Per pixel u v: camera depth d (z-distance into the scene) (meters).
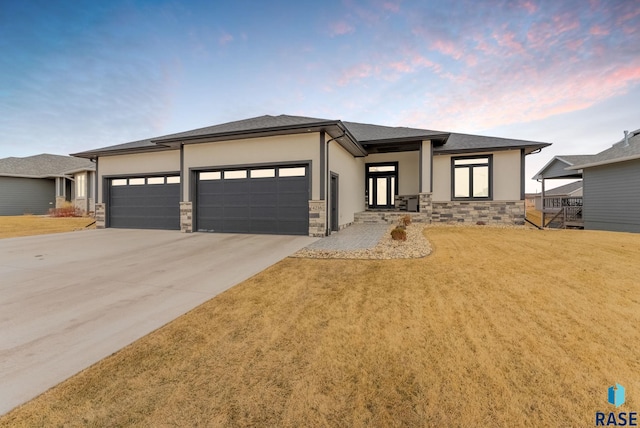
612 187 12.51
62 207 21.72
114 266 6.12
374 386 2.21
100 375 2.38
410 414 1.92
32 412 1.95
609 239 8.75
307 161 9.54
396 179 16.19
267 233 10.20
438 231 11.08
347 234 10.18
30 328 3.25
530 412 1.91
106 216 13.31
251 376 2.36
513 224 13.58
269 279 5.10
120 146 13.32
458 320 3.33
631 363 2.44
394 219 14.05
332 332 3.11
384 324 3.27
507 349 2.69
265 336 3.04
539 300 3.87
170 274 5.49
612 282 4.54
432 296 4.10
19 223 16.34
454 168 14.66
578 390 2.12
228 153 10.47
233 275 5.38
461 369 2.40
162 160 12.27
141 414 1.94
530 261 5.97
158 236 10.27
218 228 10.87
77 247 8.29
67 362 2.57
